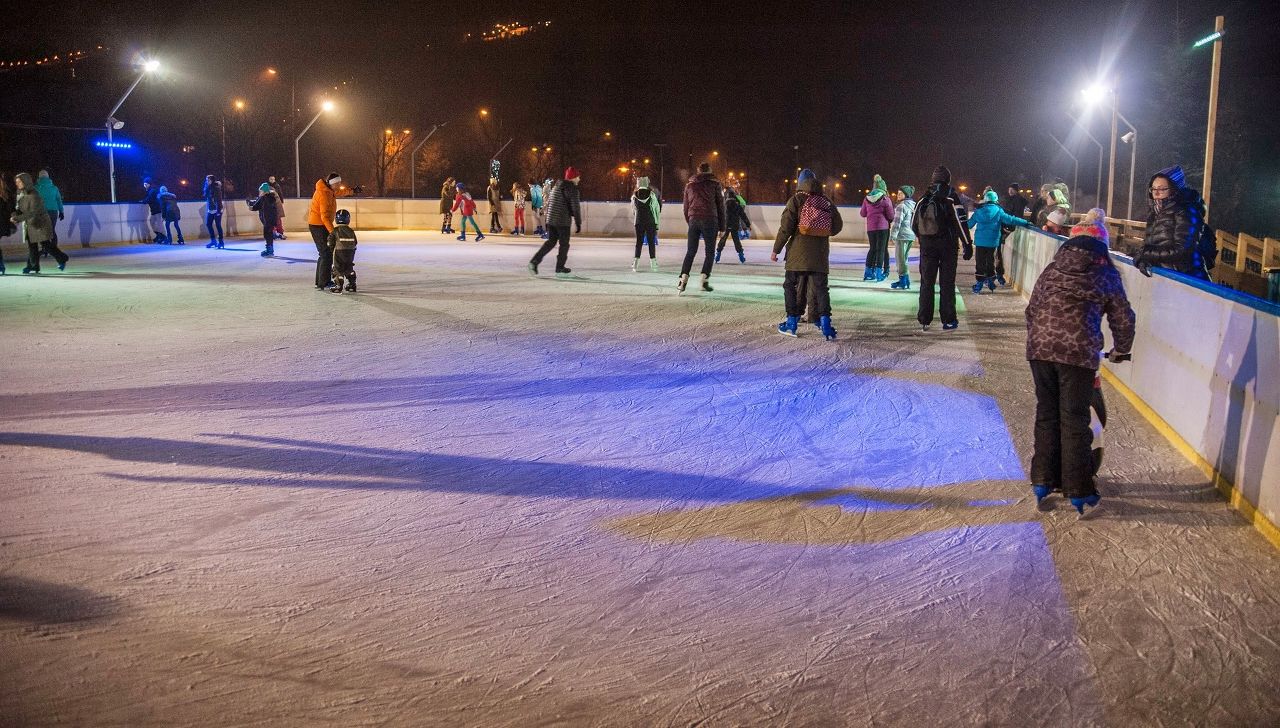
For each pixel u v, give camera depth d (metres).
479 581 4.40
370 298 13.98
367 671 3.59
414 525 5.08
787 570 4.57
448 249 24.28
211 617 3.98
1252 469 5.23
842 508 5.42
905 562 4.66
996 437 6.84
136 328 11.06
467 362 9.34
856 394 8.12
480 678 3.56
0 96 58.34
